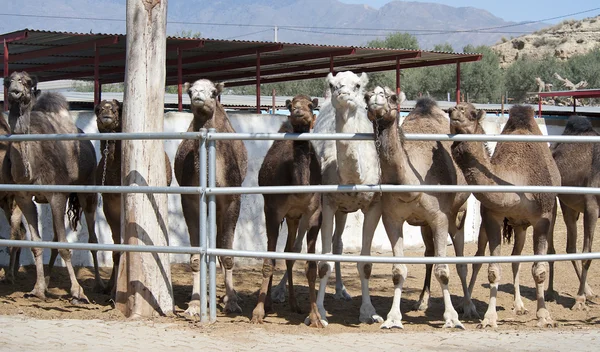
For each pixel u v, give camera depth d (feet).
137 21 26.09
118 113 28.50
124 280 26.21
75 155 31.17
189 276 36.14
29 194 29.40
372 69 60.49
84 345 21.13
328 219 26.09
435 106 28.76
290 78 67.26
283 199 26.13
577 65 189.26
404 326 25.43
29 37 42.83
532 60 207.51
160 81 26.45
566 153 31.76
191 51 49.52
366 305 26.66
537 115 92.84
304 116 24.70
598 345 21.63
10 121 27.89
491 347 21.34
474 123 24.95
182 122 38.88
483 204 25.98
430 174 25.36
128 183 26.05
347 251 45.01
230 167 27.22
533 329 24.43
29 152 28.19
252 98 99.40
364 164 25.63
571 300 31.81
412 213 25.20
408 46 183.42
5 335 22.17
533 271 25.76
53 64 55.01
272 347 21.16
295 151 25.30
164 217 26.58
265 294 25.85
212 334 22.63
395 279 25.46
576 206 31.71
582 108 100.17
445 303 25.38
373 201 26.08
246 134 23.41
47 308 27.53
